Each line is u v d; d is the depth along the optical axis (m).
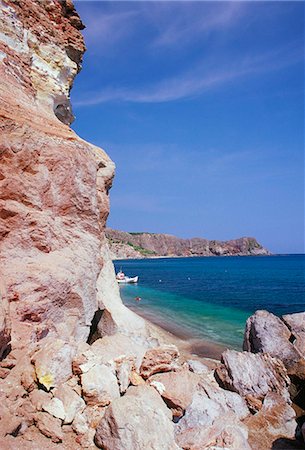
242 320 30.12
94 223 12.66
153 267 145.25
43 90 15.12
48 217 10.56
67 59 16.44
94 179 13.01
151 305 38.69
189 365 14.37
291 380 12.59
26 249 9.62
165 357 10.50
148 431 6.96
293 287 60.97
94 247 12.28
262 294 50.47
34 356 7.91
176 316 31.73
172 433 7.34
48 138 11.26
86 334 11.10
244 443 7.79
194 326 27.17
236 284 67.25
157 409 7.65
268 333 15.40
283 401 10.54
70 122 18.58
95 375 8.03
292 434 9.34
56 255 10.45
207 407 8.92
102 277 16.59
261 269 119.50
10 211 9.43
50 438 6.66
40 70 15.09
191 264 172.62
